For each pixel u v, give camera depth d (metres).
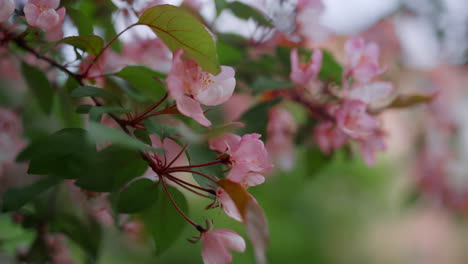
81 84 0.43
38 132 0.60
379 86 0.51
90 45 0.41
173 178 0.39
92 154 0.40
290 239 1.22
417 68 0.89
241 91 0.57
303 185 1.16
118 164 0.40
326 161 0.60
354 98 0.51
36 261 0.54
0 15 0.40
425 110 0.98
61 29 0.44
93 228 0.54
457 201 1.03
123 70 0.44
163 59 0.55
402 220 1.30
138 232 0.56
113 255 0.95
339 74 0.55
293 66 0.51
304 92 0.56
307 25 0.58
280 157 0.62
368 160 0.55
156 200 0.42
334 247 1.30
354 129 0.50
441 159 1.01
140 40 0.54
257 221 0.36
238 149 0.39
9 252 0.58
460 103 0.96
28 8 0.40
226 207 0.39
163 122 0.43
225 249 0.39
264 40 0.58
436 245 1.25
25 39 0.44
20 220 0.55
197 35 0.37
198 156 0.40
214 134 0.38
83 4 0.51
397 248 1.32
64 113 0.52
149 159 0.39
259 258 0.35
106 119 0.45
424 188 1.03
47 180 0.46
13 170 0.55
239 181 0.39
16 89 0.60
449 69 0.93
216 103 0.38
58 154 0.40
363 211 1.36
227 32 0.57
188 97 0.38
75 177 0.40
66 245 0.57
